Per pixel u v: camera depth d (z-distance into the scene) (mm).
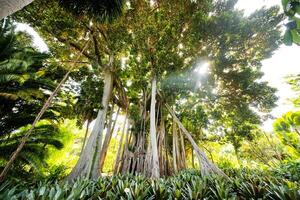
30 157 7746
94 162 8898
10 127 8219
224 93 12516
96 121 10164
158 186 4676
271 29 10031
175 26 9539
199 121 13211
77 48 11180
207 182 5812
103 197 4156
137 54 10227
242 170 9961
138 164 10328
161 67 10289
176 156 11625
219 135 15430
